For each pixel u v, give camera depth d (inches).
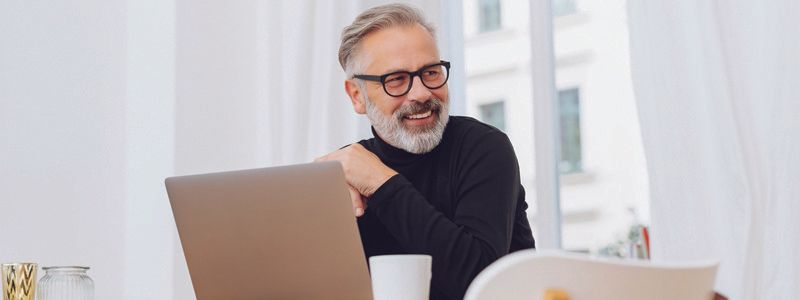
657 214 106.6
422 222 64.5
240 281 56.2
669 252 105.7
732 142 102.7
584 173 118.5
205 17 126.3
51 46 117.2
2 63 114.3
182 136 123.1
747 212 101.3
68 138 117.1
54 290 61.3
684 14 107.1
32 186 114.2
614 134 116.5
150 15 123.2
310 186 54.5
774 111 101.3
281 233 55.1
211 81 125.8
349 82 76.5
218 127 125.6
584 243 117.5
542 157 117.9
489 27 127.4
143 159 121.1
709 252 104.0
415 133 71.1
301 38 127.3
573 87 119.5
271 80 126.9
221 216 56.1
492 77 126.5
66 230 115.8
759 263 100.7
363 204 67.9
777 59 101.5
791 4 101.2
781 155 100.7
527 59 123.8
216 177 56.3
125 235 119.6
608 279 30.3
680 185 105.8
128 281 119.5
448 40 127.8
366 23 73.3
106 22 121.0
